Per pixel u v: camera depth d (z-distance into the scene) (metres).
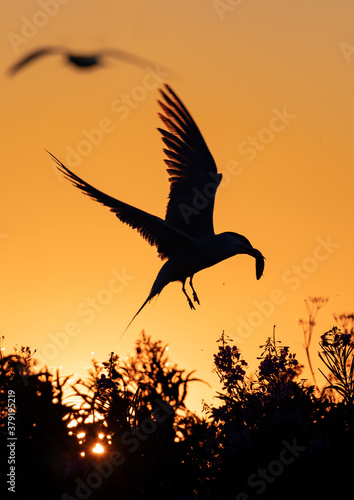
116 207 10.95
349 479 9.02
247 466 9.35
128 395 10.79
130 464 10.12
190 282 12.33
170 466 9.88
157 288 12.05
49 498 10.86
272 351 9.81
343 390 9.40
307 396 9.58
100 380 10.60
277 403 9.56
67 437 11.19
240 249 12.02
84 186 10.27
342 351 9.46
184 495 9.48
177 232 11.32
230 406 9.70
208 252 11.87
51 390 11.80
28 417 11.43
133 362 11.91
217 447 9.68
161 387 11.34
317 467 9.16
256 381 9.87
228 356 9.93
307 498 9.12
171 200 12.45
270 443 9.41
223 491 9.42
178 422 10.44
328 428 9.28
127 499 9.98
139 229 11.48
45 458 11.01
